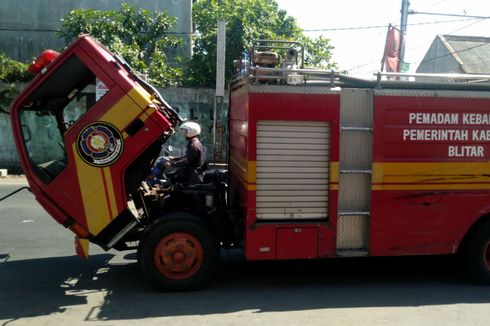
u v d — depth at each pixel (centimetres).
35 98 573
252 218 556
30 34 2247
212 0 2069
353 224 588
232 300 541
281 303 534
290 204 564
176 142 1705
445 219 591
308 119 560
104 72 530
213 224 582
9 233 857
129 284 595
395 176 582
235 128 655
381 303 539
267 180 558
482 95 589
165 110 595
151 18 1980
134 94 530
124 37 1888
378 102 576
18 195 1261
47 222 945
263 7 2066
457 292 580
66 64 548
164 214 598
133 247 620
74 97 671
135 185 567
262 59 579
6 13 2239
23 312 503
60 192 536
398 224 586
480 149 593
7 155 1730
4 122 1714
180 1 2303
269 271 657
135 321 480
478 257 601
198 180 666
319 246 571
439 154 586
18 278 618
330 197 570
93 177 535
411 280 625
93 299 542
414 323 483
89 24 1858
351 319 491
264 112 552
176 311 507
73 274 635
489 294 574
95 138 532
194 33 2139
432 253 591
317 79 585
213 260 565
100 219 539
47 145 662
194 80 1903
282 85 555
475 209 595
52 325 470
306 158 564
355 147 583
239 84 630
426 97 581
